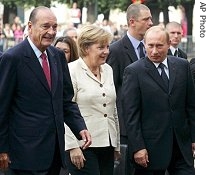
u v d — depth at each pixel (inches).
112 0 1716.3
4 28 1660.9
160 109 374.0
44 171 331.3
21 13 1863.9
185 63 381.7
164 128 373.7
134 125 372.5
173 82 375.6
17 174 334.6
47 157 330.3
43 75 331.6
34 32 330.3
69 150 366.9
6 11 1847.9
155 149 373.7
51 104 332.5
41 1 1728.6
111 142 377.7
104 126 375.2
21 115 330.3
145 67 376.2
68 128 365.7
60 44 462.0
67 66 347.3
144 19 451.2
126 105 374.9
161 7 1621.6
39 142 329.1
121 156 389.1
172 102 374.6
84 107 374.6
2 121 327.0
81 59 378.6
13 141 330.6
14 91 330.3
